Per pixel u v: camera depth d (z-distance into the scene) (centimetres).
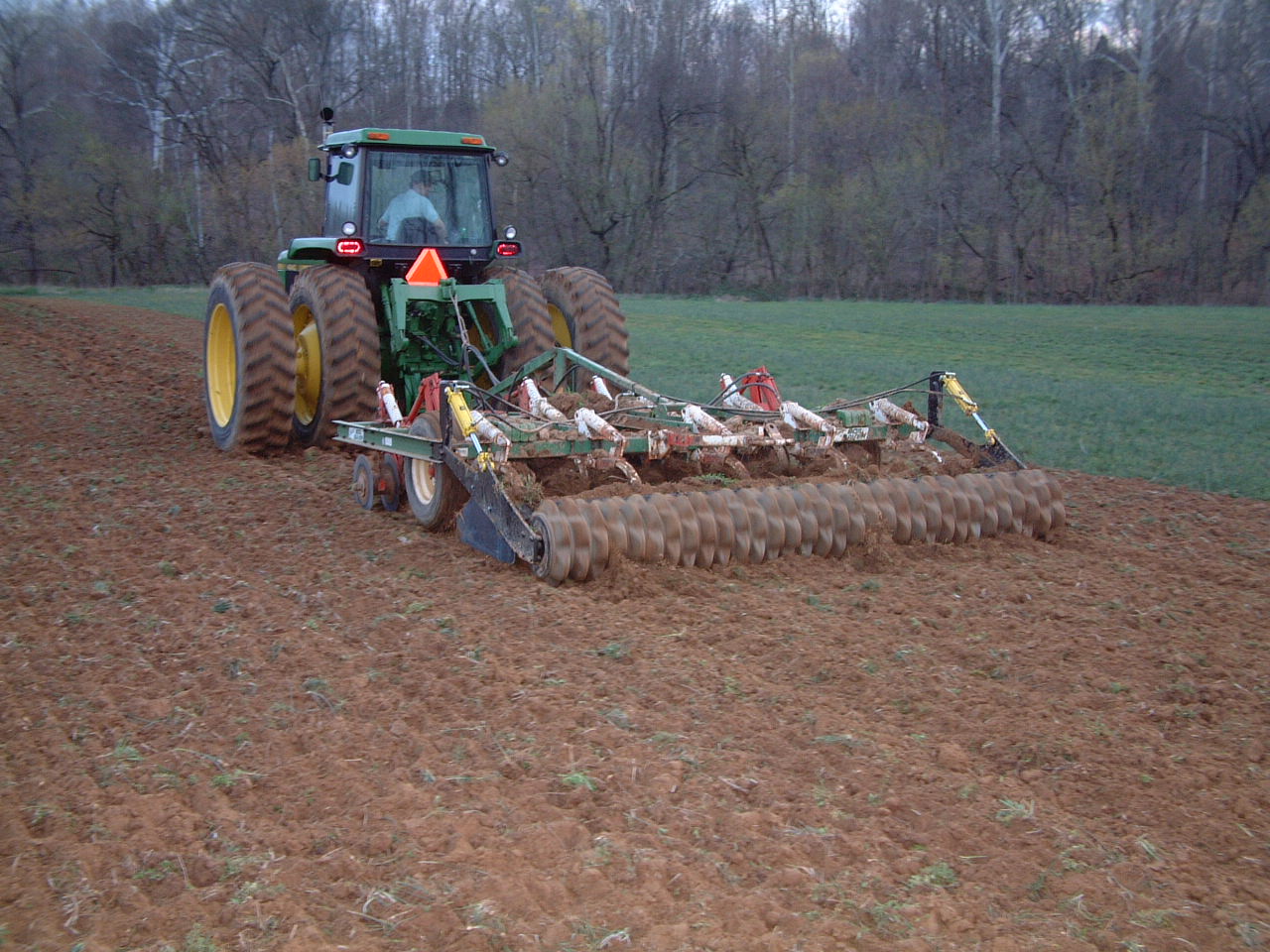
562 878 339
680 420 764
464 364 857
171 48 5212
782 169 4872
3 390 1385
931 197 4500
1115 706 477
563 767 409
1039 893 343
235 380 993
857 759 420
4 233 4534
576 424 693
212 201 4650
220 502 827
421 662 508
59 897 327
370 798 384
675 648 530
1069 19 4912
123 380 1512
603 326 972
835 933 315
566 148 4700
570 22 4847
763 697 474
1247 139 4594
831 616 580
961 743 441
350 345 913
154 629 552
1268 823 385
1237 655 539
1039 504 740
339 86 5353
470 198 977
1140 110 4256
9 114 4641
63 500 829
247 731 438
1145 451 1155
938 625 570
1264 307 3809
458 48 5875
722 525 641
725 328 2923
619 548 616
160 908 320
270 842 357
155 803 380
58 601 596
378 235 946
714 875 344
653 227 4856
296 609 585
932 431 834
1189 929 327
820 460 764
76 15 5456
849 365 1936
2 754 420
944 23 5428
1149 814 391
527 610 577
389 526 756
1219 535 800
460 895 328
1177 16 4828
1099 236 4306
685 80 4806
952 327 2991
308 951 302
